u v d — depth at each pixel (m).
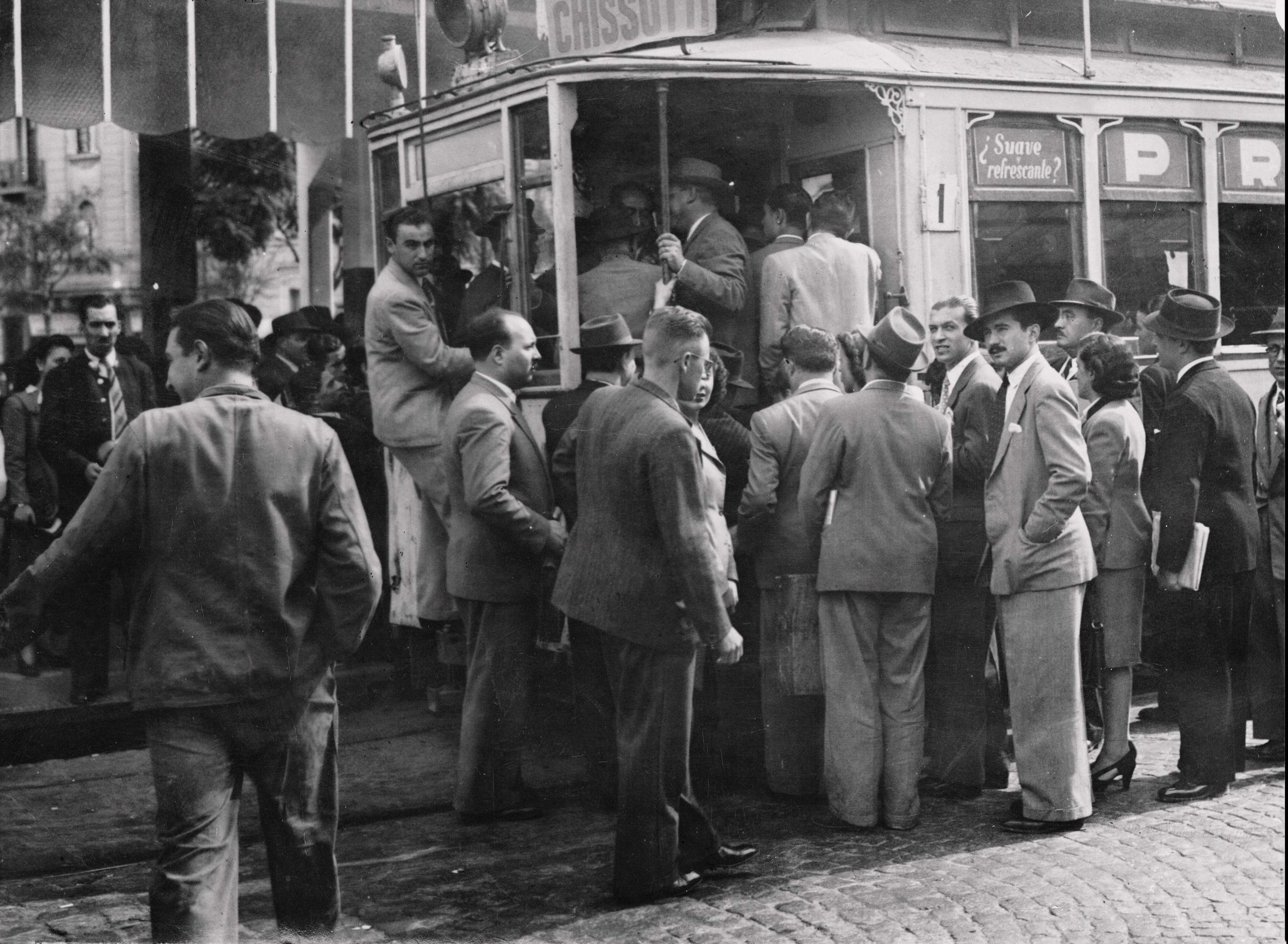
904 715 4.94
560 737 6.26
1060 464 4.68
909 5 6.78
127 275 11.95
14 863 4.72
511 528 4.95
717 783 5.58
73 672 6.26
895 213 6.25
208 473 3.25
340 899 3.54
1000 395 5.25
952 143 6.35
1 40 8.05
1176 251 7.12
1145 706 6.74
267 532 3.28
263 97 8.64
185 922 3.14
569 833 4.98
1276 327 7.50
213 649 3.22
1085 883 4.33
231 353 3.38
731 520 5.55
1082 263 6.79
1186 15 7.65
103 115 8.26
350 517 3.40
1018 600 4.85
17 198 11.93
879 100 6.15
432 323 5.90
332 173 10.02
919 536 4.87
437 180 6.43
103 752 6.20
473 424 4.99
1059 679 4.82
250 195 10.23
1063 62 7.03
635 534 4.11
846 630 4.93
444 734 6.34
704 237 5.84
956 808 5.22
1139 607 5.32
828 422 4.89
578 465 4.29
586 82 5.59
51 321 12.02
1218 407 5.21
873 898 4.24
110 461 3.23
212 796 3.23
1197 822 4.95
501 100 5.87
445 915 4.19
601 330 5.25
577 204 6.34
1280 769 5.69
